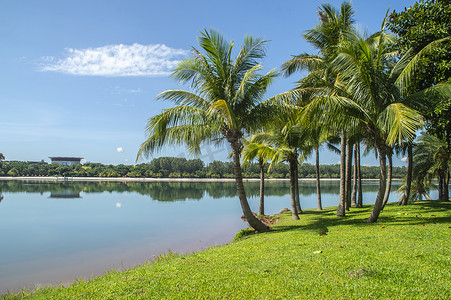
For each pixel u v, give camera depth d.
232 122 10.02
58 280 9.02
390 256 5.93
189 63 11.30
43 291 6.71
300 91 11.71
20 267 10.50
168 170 99.25
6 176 100.44
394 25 11.06
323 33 15.26
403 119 8.36
